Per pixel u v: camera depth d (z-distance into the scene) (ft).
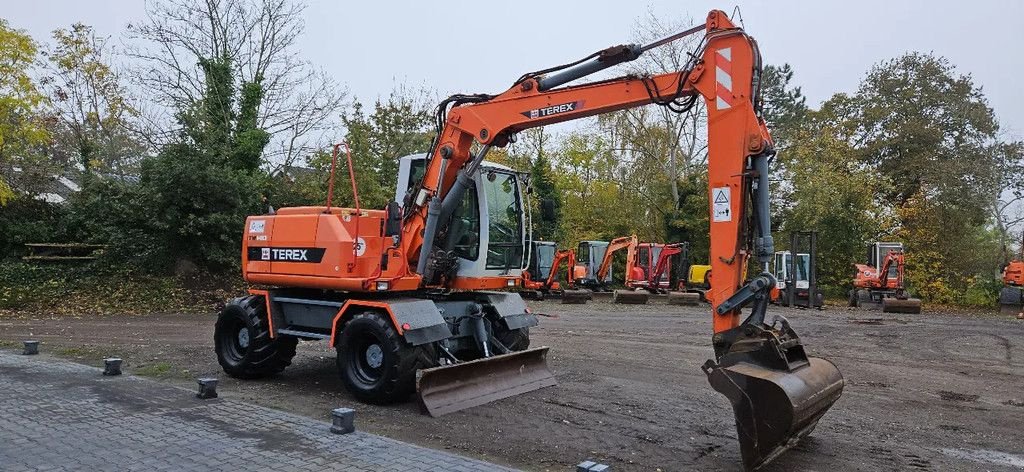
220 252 66.03
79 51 93.61
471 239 28.94
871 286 88.74
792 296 85.87
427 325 25.40
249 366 29.60
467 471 16.83
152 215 64.23
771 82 139.33
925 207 104.94
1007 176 106.63
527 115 25.94
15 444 18.21
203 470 16.39
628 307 77.05
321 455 17.81
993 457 20.22
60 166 81.87
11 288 59.47
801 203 103.40
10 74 60.80
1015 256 101.09
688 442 20.72
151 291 62.80
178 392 25.50
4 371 28.76
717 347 19.47
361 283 26.43
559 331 49.75
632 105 23.52
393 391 24.82
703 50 21.29
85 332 44.73
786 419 16.40
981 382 32.96
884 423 23.93
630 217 123.65
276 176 79.05
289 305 29.84
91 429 19.85
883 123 127.75
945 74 126.00
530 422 22.95
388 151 84.48
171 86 77.20
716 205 20.38
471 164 27.58
